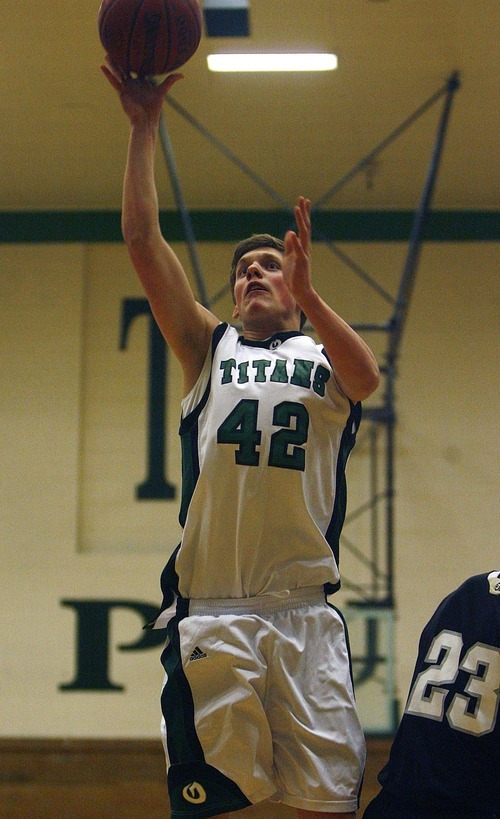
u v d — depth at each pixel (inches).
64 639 450.0
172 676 120.0
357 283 485.1
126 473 471.8
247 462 119.9
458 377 475.5
